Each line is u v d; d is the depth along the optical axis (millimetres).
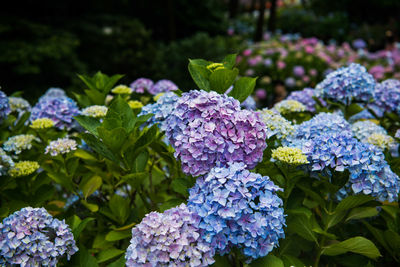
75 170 2643
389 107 3213
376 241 2469
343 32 15242
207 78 2449
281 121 2441
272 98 8008
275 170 2338
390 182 2041
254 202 1872
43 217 1913
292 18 16656
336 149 2025
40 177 2539
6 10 9094
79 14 10844
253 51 10109
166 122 2164
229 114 1954
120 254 2281
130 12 12836
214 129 1933
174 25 13195
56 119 3027
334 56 9914
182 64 9125
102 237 2391
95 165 2684
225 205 1730
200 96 1993
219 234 1760
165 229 1718
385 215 2432
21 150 2723
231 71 2270
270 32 15344
